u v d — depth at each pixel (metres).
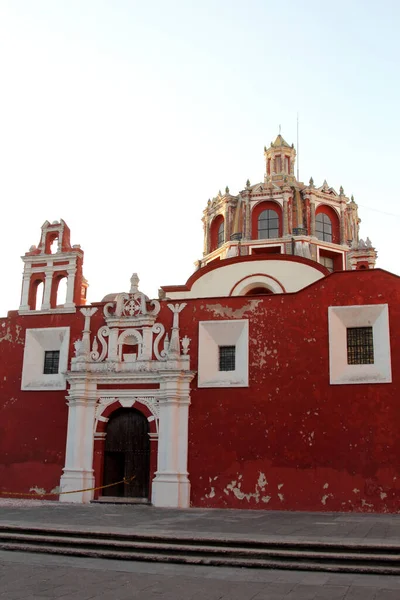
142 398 26.98
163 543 15.46
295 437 24.78
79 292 32.72
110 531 16.44
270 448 24.94
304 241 41.09
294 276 33.28
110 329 28.20
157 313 27.91
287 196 42.72
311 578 12.62
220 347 27.17
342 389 24.75
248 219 42.69
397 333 24.75
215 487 25.08
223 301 27.12
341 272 25.92
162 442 26.08
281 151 48.62
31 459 27.80
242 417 25.55
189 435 25.94
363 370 24.84
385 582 12.23
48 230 33.91
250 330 26.44
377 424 24.06
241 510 23.91
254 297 26.77
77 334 28.97
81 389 27.45
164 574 12.97
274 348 25.94
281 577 12.74
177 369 26.22
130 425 27.27
